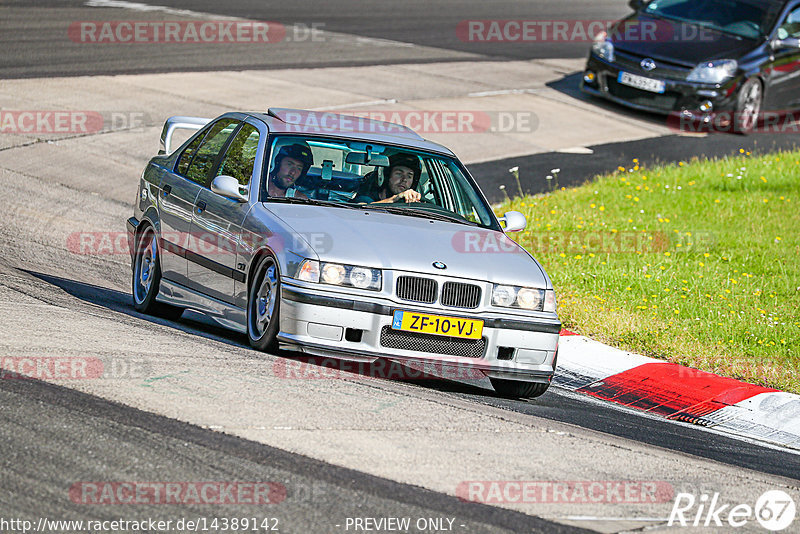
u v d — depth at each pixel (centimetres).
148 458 1786
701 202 5147
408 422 2153
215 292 2792
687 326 3553
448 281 2505
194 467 1770
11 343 2331
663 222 4747
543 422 2398
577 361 3194
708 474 2170
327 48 8150
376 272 2470
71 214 4284
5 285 2945
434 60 8106
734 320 3606
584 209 4944
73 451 1781
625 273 4009
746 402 2961
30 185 4572
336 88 6844
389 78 7312
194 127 3409
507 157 5900
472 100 6981
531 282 2605
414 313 2462
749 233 4659
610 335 3416
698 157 6216
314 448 1917
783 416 2891
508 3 11244
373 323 2447
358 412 2162
